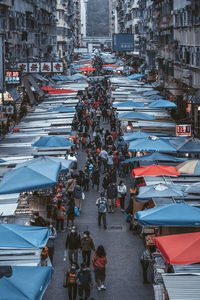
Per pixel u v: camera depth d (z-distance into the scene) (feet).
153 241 47.37
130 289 44.04
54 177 55.52
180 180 57.52
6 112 105.40
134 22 331.36
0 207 50.08
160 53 193.67
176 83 147.84
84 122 130.82
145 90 151.84
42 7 234.17
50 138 76.13
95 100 182.29
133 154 89.10
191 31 119.65
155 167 60.90
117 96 132.46
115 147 101.45
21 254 38.37
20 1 171.94
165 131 89.40
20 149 74.43
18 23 168.55
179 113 133.08
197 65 112.27
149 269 48.67
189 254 34.73
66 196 71.36
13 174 55.83
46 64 153.79
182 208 44.55
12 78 115.85
